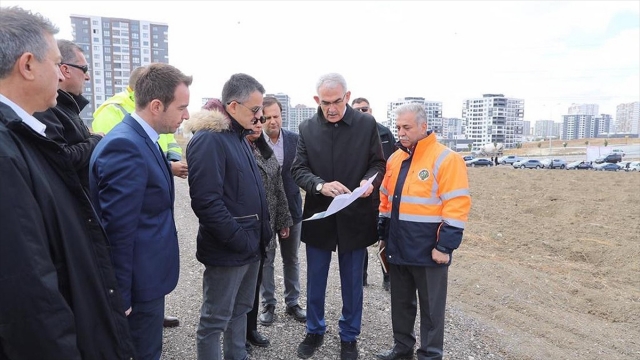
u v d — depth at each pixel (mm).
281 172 4133
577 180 21828
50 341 1449
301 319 4277
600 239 9023
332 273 5941
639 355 4332
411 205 3357
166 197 2293
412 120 3340
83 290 1703
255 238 2846
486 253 8062
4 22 1542
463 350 3959
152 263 2213
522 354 4047
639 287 6461
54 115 2410
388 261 3572
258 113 2871
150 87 2250
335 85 3318
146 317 2246
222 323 2830
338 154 3496
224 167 2682
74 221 1687
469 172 27219
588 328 4949
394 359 3645
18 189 1433
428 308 3416
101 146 2117
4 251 1385
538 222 10883
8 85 1585
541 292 6000
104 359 1782
